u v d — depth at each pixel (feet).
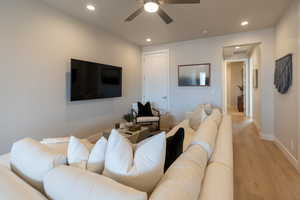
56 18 9.34
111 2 8.67
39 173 2.97
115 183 2.24
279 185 6.50
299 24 7.47
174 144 4.10
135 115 14.55
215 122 6.31
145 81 17.43
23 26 7.88
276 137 11.18
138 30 12.70
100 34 12.36
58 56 9.51
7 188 2.34
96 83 11.76
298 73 7.57
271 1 8.46
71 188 2.28
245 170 7.67
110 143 3.08
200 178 2.91
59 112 9.68
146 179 2.77
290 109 8.61
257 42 12.42
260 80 12.76
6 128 7.43
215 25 11.59
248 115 21.49
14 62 7.59
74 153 3.35
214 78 14.23
